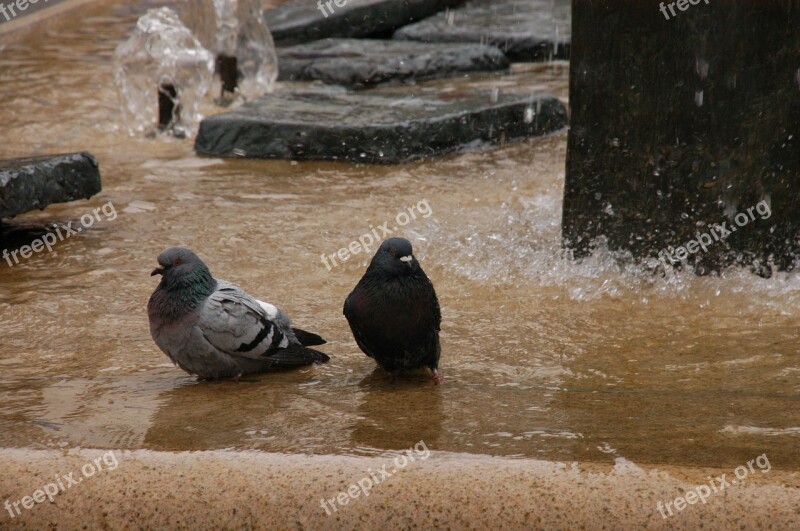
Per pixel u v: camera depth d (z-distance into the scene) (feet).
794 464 19.01
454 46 84.58
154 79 67.62
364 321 25.77
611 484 18.56
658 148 36.35
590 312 33.19
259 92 76.07
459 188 51.26
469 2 101.96
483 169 55.62
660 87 35.78
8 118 66.69
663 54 35.42
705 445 20.17
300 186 52.21
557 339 30.27
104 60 85.97
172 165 57.11
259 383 26.50
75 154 44.60
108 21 106.73
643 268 37.52
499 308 33.78
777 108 34.96
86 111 68.69
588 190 37.76
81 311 34.12
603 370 27.12
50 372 27.84
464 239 42.01
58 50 90.89
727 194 36.11
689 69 35.29
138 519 19.06
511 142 63.46
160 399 24.75
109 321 33.04
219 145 59.62
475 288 36.22
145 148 60.95
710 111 35.47
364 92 69.72
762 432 21.12
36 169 42.19
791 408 23.12
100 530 19.06
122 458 19.93
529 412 23.09
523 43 89.15
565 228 38.58
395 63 77.82
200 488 19.20
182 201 49.26
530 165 56.54
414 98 66.33
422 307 25.52
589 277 37.29
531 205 47.52
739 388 25.13
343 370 27.91
